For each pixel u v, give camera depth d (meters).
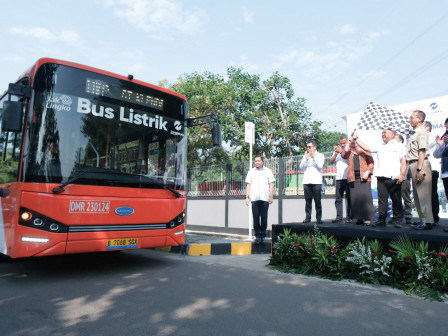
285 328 3.23
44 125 5.13
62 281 5.11
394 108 10.25
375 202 10.18
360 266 5.12
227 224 13.34
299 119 22.78
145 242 5.88
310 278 5.39
